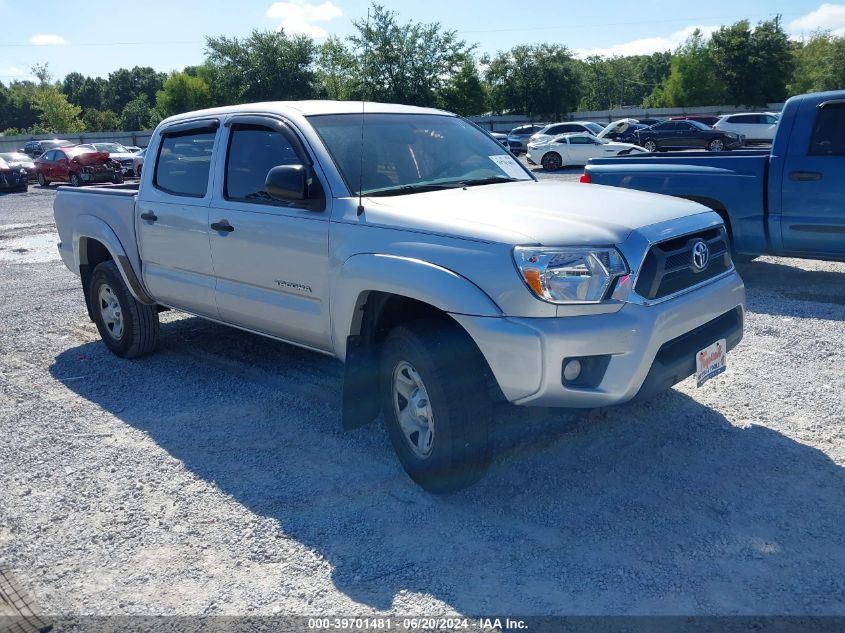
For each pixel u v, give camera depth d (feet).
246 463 13.71
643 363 11.00
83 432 15.40
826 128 22.81
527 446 13.73
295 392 17.12
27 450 14.64
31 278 32.68
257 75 176.86
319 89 180.45
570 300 10.64
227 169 15.69
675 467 12.77
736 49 194.80
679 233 11.82
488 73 184.65
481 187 14.05
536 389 10.71
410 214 12.10
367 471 13.21
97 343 21.98
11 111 366.84
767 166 24.00
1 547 11.33
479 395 11.45
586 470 12.82
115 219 18.94
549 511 11.61
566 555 10.45
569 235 10.91
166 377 18.54
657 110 187.01
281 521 11.70
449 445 11.37
